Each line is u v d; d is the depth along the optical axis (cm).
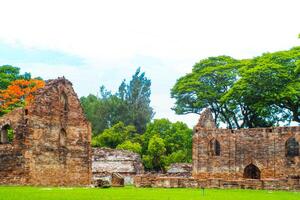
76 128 5569
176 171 7956
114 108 12156
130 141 9806
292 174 6159
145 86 13288
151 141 9281
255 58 8256
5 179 4838
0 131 4953
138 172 7512
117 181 5441
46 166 5097
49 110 5203
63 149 5359
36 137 4994
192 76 8975
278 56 7788
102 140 9962
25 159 4838
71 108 5538
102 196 3384
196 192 4228
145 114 12350
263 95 7544
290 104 7650
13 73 8512
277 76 7450
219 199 3366
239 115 8469
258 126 8312
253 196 3803
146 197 3416
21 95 7781
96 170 7388
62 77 5478
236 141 6531
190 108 9075
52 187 4834
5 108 7481
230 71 8694
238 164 6488
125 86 13388
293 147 6303
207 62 9025
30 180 4866
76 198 3109
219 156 6588
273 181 4991
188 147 9912
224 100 7900
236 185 5072
